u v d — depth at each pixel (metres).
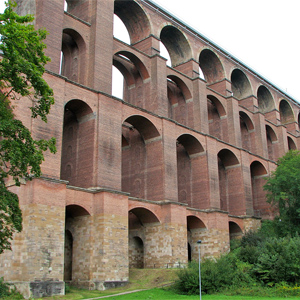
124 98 42.22
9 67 18.05
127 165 38.88
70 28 32.44
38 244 23.77
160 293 25.12
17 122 18.80
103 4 34.75
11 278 23.53
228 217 42.38
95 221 28.25
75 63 33.72
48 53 29.30
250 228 44.34
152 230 34.88
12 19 18.41
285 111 65.38
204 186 40.66
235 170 46.84
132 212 34.38
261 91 59.62
